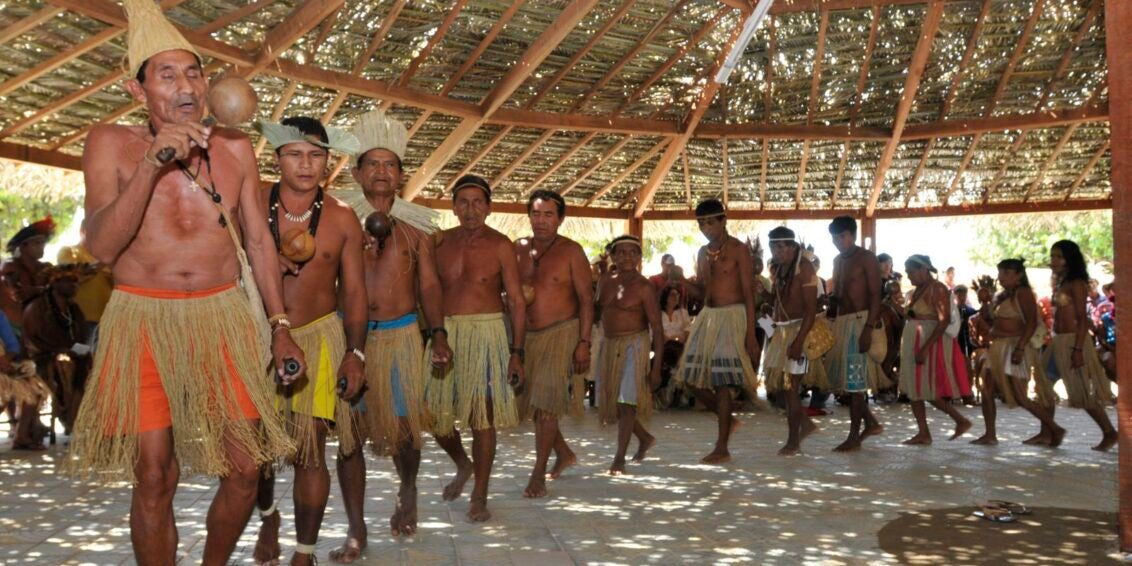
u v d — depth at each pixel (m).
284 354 2.65
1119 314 3.79
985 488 5.25
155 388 2.51
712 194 13.76
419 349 3.85
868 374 6.88
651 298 5.94
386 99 9.59
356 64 9.17
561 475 5.74
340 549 3.66
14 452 6.79
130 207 2.33
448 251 4.50
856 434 6.78
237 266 2.65
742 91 11.49
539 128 11.19
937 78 11.43
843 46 10.67
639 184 13.40
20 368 6.53
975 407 10.15
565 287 5.09
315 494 3.28
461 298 4.43
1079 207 14.02
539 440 5.03
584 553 3.79
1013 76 11.45
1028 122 12.04
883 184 13.80
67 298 7.23
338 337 3.31
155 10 2.54
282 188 3.30
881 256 10.30
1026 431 8.00
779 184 13.59
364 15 8.63
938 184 13.75
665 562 3.66
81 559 3.70
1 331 6.60
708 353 6.29
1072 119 11.99
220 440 2.54
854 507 4.71
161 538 2.54
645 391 5.93
